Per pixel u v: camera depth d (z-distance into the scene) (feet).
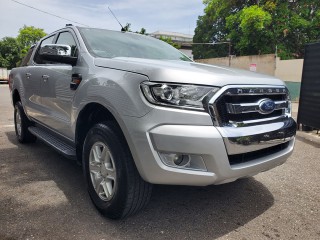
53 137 13.83
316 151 18.48
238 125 8.33
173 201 10.85
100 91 9.13
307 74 23.47
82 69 10.58
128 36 13.82
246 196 11.52
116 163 8.71
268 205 10.87
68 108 11.18
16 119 18.29
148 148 7.88
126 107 8.27
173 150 7.75
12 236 8.41
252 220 9.78
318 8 95.09
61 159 15.16
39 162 14.66
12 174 13.04
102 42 12.05
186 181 8.07
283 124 9.67
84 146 10.09
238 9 108.37
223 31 123.65
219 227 9.29
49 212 9.80
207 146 7.78
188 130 7.73
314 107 22.81
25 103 15.94
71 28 13.03
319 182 13.25
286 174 14.16
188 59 13.74
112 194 9.06
